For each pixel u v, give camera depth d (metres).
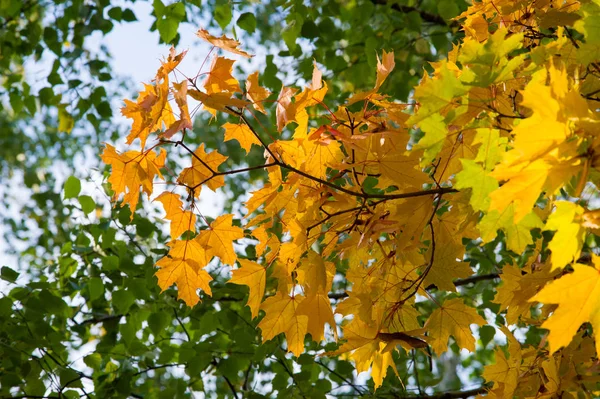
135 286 3.72
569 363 2.71
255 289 2.74
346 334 2.75
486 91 2.43
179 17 4.13
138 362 3.84
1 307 3.70
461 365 7.11
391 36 5.10
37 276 4.33
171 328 4.62
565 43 2.55
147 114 2.54
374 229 2.57
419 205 2.56
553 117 2.14
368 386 3.89
